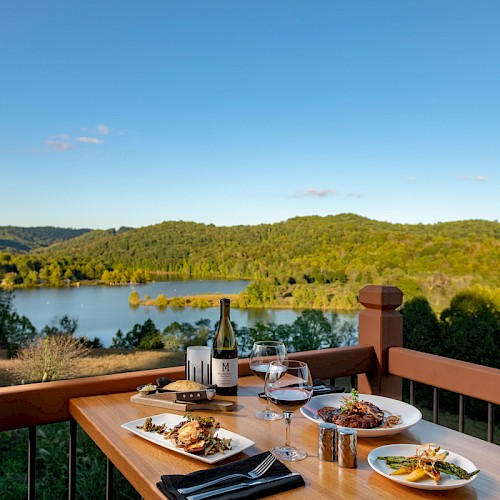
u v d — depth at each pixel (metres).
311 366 1.97
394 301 2.15
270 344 1.53
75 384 1.55
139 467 1.07
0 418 1.44
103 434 1.25
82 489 3.77
